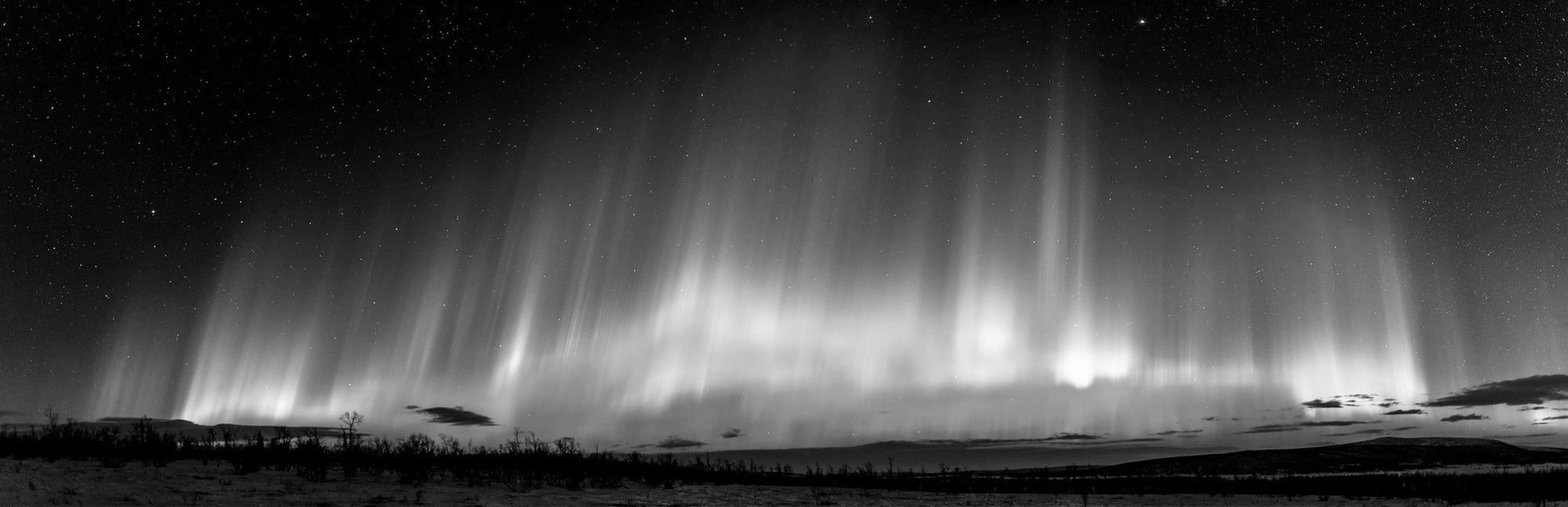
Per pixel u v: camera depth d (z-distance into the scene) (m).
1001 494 27.55
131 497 13.83
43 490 13.78
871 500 22.61
